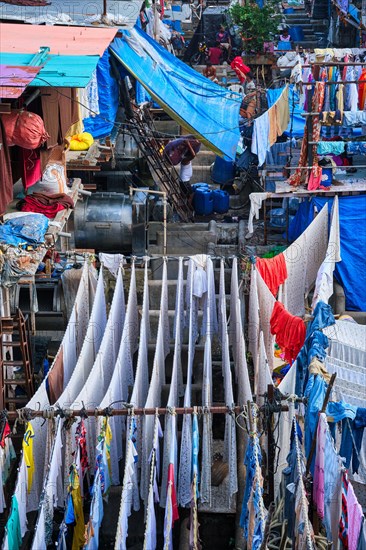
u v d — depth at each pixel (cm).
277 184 2211
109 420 1492
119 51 2055
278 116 2166
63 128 1764
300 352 1495
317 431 1277
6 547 1218
